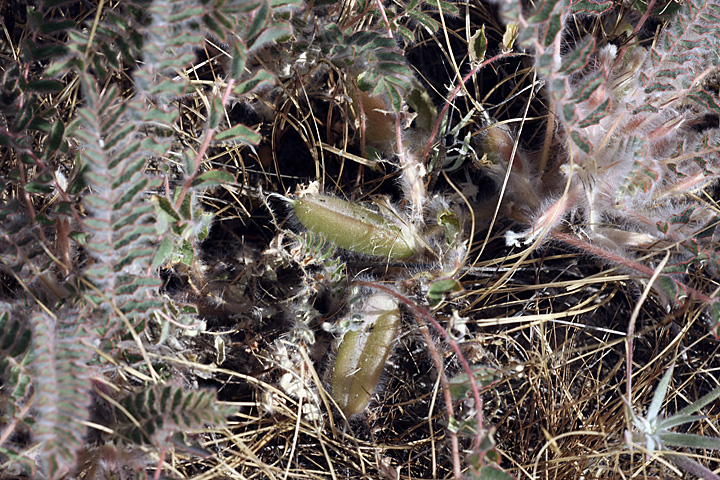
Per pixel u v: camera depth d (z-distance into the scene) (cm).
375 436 50
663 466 48
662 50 48
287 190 52
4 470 46
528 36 44
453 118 53
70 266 47
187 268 49
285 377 48
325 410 49
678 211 49
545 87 51
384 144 51
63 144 46
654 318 51
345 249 50
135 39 45
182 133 51
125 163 44
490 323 49
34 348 43
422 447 49
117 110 44
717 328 46
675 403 50
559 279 51
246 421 49
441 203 50
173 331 47
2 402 45
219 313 50
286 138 53
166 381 46
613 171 48
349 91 50
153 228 44
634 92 49
